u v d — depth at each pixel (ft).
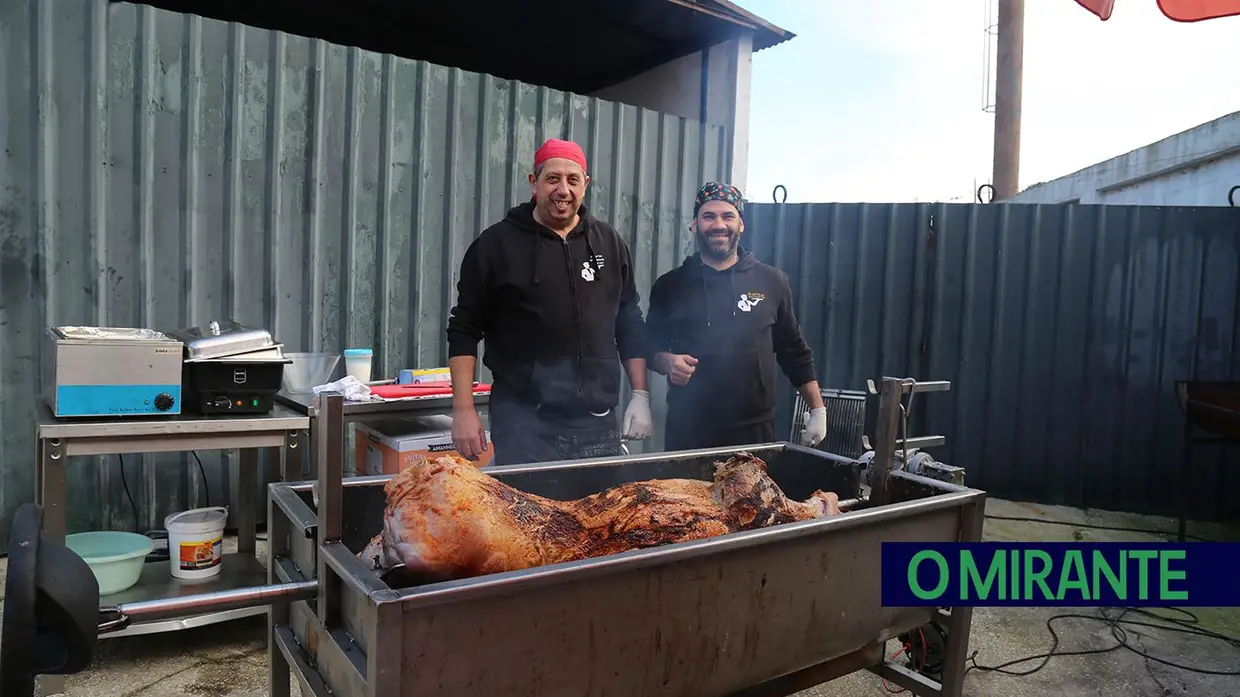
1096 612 10.78
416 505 4.28
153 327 11.25
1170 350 16.20
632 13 15.26
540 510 4.91
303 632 4.75
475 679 3.70
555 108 14.58
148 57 10.87
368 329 13.07
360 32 17.11
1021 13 25.17
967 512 6.17
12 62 10.09
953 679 6.15
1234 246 16.02
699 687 4.61
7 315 10.36
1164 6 8.04
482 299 7.62
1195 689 8.73
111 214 10.85
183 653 8.36
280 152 12.00
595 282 7.82
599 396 7.78
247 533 9.93
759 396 9.05
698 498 5.57
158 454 11.53
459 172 13.67
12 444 10.52
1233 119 17.65
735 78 16.42
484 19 15.98
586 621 4.05
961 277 16.51
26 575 3.04
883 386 6.68
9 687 2.96
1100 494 16.49
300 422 8.56
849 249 16.79
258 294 12.05
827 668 5.68
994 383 16.58
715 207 8.87
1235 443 13.74
